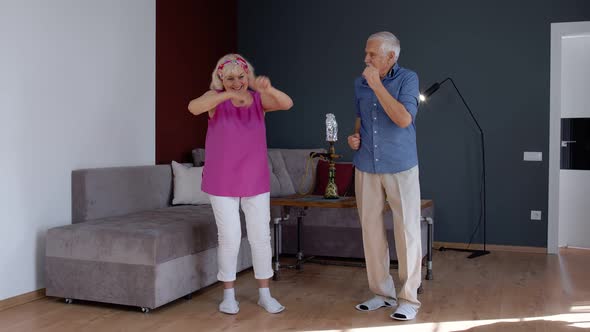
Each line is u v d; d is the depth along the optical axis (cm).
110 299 324
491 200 554
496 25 550
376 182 314
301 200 396
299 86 612
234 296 333
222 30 603
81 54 397
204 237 361
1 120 333
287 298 353
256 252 326
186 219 372
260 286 329
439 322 302
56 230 337
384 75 311
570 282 402
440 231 568
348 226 480
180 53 528
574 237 591
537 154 540
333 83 600
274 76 621
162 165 468
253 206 321
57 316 314
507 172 549
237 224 321
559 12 532
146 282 315
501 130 550
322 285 389
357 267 453
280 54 619
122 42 443
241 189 314
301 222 491
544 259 501
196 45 555
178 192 466
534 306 334
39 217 358
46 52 365
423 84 571
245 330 289
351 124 594
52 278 339
